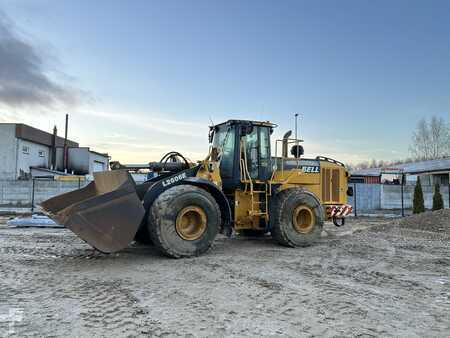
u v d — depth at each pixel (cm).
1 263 676
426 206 2322
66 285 531
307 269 633
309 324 390
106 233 621
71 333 363
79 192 791
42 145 3525
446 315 420
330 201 959
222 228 780
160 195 712
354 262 691
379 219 1819
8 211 1875
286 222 833
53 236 1025
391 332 373
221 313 419
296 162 920
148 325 383
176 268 630
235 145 839
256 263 674
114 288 516
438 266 662
